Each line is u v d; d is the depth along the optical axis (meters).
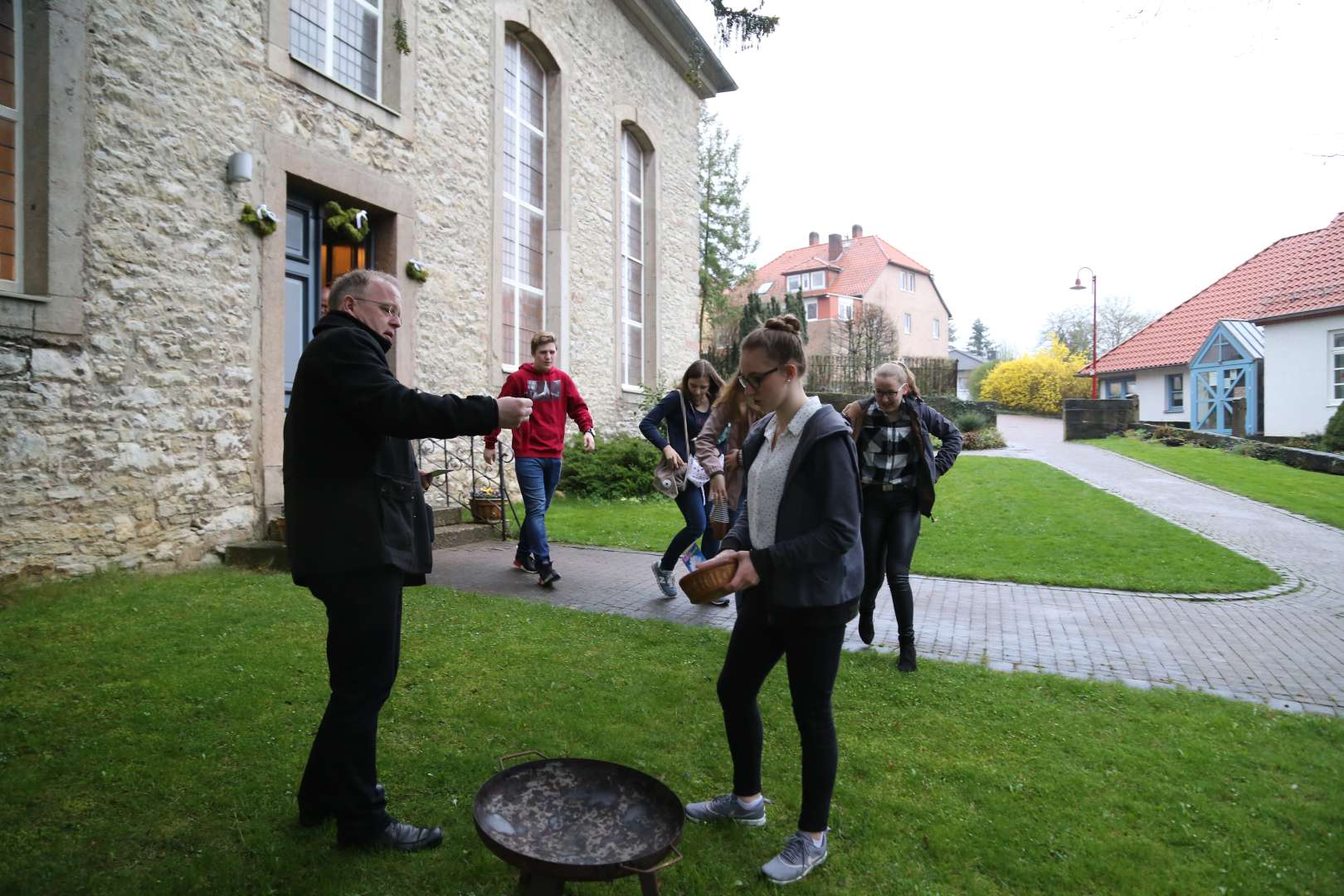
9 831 2.35
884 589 6.28
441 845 2.41
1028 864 2.44
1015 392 38.94
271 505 6.90
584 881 1.84
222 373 6.51
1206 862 2.47
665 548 7.62
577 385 12.47
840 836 2.57
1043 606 5.76
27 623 4.21
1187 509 10.43
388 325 2.39
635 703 3.54
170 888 2.12
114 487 5.71
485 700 3.51
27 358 5.20
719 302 32.66
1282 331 19.16
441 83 9.16
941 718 3.53
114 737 2.96
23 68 5.28
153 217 5.96
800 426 2.44
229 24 6.55
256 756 2.89
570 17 12.02
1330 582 6.68
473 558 6.98
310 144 7.36
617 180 13.53
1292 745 3.32
